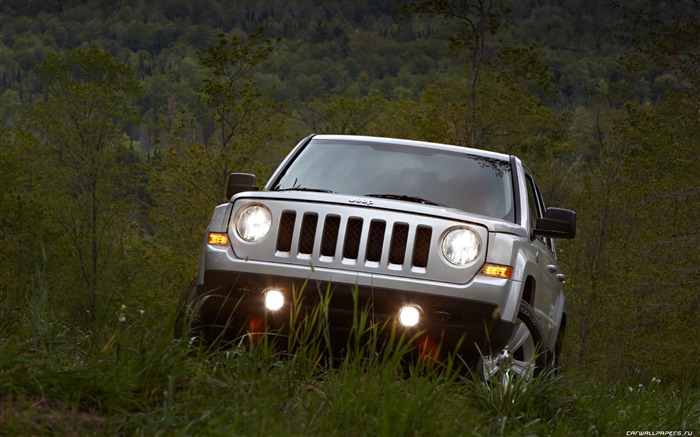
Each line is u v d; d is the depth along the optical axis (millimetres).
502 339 7148
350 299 7066
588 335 51031
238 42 49500
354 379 5551
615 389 8633
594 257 52438
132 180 76125
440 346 6844
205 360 5828
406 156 8859
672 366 41688
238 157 50125
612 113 62812
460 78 75062
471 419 5594
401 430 4871
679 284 43969
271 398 5230
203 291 7406
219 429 4531
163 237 54219
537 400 6613
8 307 6637
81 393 4871
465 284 7059
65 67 86000
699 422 7863
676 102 46406
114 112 83812
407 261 7082
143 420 4668
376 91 97375
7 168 64188
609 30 45312
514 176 8727
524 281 7332
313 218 7285
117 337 5711
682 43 43938
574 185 69438
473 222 7215
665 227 45594
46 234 61219
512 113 63656
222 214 7562
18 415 4363
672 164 47781
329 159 8844
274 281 7172
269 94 50594
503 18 65062
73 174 76562
